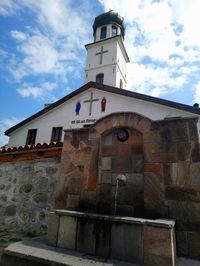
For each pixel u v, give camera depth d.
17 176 5.85
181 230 3.05
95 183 3.81
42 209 5.08
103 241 2.92
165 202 3.25
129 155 3.90
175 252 2.87
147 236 2.70
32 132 14.72
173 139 3.50
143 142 3.69
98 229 3.01
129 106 11.83
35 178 5.54
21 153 5.95
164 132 3.60
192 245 2.95
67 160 4.23
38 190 5.35
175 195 3.23
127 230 2.84
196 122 3.46
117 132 4.09
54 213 3.38
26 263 2.81
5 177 6.04
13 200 5.62
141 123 3.81
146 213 3.29
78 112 13.35
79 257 2.79
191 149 3.35
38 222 5.00
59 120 13.85
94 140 4.11
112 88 12.68
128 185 3.76
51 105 14.40
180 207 3.15
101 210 3.77
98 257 2.83
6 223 5.43
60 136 13.34
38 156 5.70
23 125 15.11
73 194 3.93
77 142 4.26
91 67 19.45
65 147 4.34
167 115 10.65
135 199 3.63
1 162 6.29
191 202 3.12
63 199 3.99
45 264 2.67
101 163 4.04
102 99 12.90
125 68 21.72
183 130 3.49
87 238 3.03
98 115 12.52
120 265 2.58
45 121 14.41
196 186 3.15
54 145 5.48
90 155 4.05
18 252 2.92
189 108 10.10
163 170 3.41
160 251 2.58
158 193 3.32
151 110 11.17
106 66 18.69
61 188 4.08
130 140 3.97
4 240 4.48
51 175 5.32
